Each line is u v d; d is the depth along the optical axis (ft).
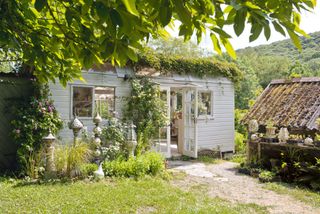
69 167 19.54
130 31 3.51
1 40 5.20
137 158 22.17
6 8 5.35
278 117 26.17
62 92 23.81
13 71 24.27
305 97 26.48
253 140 25.98
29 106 21.36
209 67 32.78
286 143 23.32
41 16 6.30
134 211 14.23
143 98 26.81
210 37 4.61
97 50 5.57
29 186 17.58
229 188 19.95
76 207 14.30
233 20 3.91
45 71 8.10
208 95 33.83
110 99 26.53
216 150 33.37
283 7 3.94
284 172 22.03
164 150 30.09
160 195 16.99
